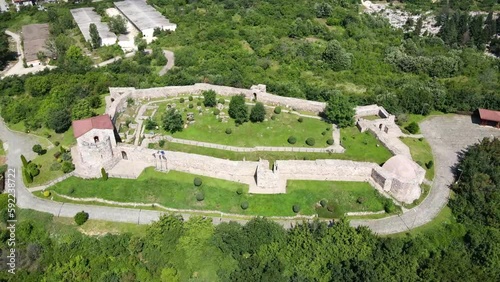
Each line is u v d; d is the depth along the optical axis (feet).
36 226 244.22
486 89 402.31
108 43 498.28
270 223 234.38
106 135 270.46
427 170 281.54
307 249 224.33
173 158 270.87
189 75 388.16
